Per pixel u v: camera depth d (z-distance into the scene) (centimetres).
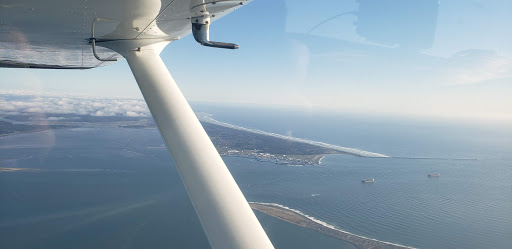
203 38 177
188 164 170
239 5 161
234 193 162
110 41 227
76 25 181
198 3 148
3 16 158
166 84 211
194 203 161
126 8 148
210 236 152
